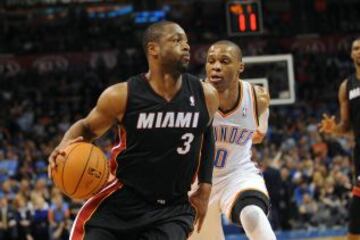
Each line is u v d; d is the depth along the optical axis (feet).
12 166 79.87
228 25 54.19
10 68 116.98
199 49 117.08
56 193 62.54
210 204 28.60
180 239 20.51
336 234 65.36
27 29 131.44
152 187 20.75
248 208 26.32
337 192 73.00
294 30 132.36
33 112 108.68
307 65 122.31
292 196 68.54
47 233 61.00
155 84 20.59
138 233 20.97
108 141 84.94
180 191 21.20
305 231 64.59
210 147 22.15
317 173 74.43
